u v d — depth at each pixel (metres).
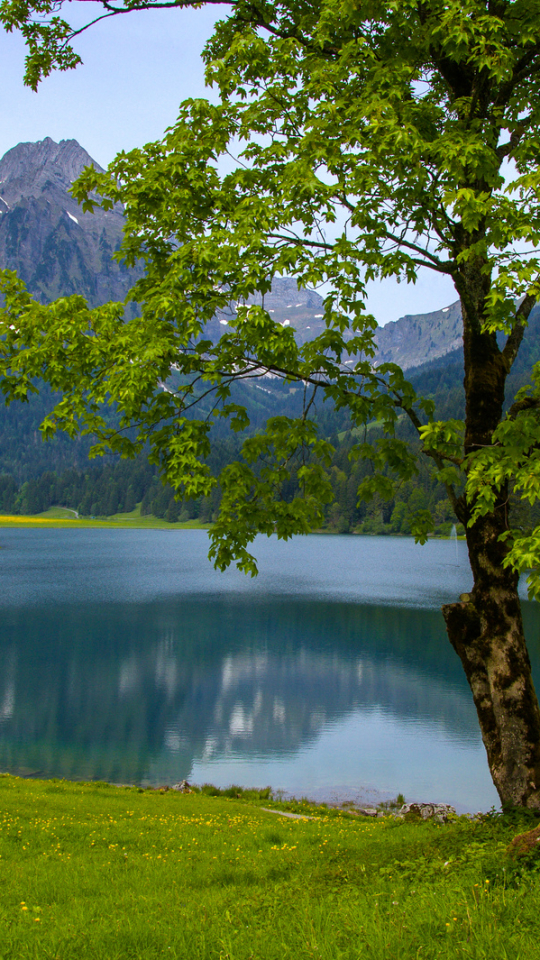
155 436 10.00
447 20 8.26
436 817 21.81
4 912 8.34
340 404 11.41
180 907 8.28
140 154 10.42
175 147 10.02
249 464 11.52
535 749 9.33
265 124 10.11
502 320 8.18
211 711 42.50
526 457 7.92
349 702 44.47
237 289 8.91
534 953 4.72
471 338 10.21
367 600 87.12
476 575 9.83
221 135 10.30
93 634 65.50
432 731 38.88
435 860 8.37
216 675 51.09
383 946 5.06
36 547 180.25
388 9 8.98
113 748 35.66
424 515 12.06
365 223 9.08
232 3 10.85
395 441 11.59
